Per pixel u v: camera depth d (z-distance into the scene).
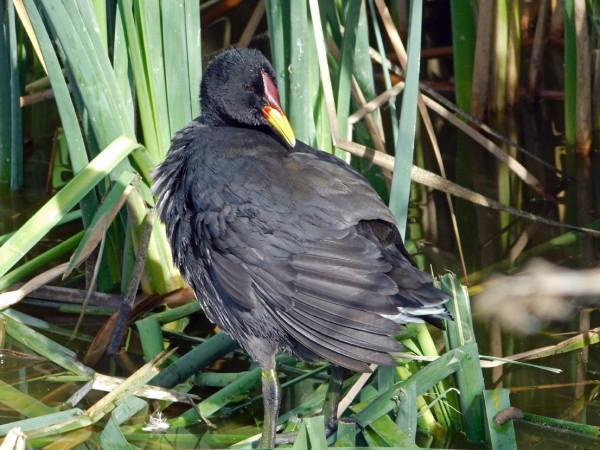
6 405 7.49
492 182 11.08
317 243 6.38
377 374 7.55
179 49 8.32
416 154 11.62
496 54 11.81
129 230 8.74
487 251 9.84
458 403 7.18
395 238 6.76
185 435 7.09
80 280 9.55
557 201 10.58
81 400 7.64
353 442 6.52
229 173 6.77
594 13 10.56
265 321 6.69
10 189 10.95
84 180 8.02
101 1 8.28
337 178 6.72
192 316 8.95
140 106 8.45
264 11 12.01
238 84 7.55
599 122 11.35
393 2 12.59
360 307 6.08
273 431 6.87
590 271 9.22
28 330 8.21
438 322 6.74
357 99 9.47
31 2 7.94
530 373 7.89
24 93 11.30
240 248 6.54
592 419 7.21
